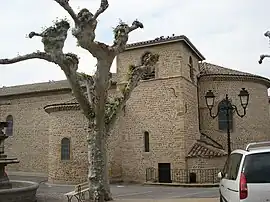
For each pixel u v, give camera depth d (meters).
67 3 12.13
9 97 34.25
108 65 13.44
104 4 12.73
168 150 23.88
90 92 14.36
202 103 26.67
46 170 31.48
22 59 12.38
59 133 25.53
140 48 25.58
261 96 27.27
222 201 9.30
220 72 27.39
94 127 13.38
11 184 12.64
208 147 24.12
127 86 14.83
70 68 12.91
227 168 9.27
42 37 12.70
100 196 12.98
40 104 32.59
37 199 13.56
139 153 24.70
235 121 25.80
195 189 20.31
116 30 13.95
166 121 24.22
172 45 24.78
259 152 7.52
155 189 20.45
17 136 33.47
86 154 24.33
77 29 12.40
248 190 7.22
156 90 24.83
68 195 14.35
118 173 25.02
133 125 25.22
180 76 24.19
